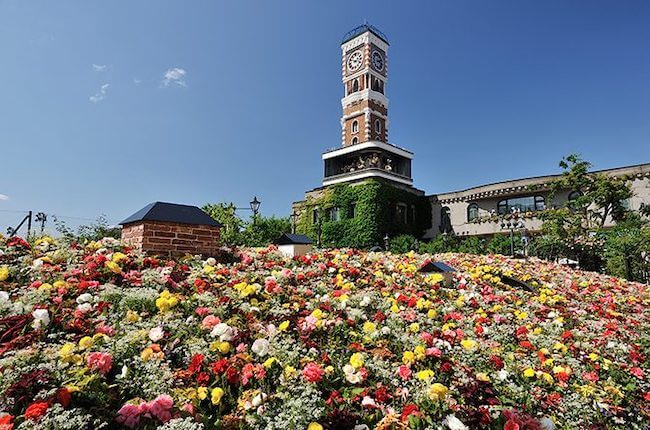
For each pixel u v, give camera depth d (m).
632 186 21.97
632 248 14.70
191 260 5.36
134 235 5.54
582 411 3.04
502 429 2.56
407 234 30.23
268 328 3.32
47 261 4.22
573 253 17.58
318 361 2.96
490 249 21.39
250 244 23.91
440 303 5.43
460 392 2.83
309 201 32.88
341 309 4.19
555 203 25.28
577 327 5.36
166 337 2.95
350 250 8.91
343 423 2.27
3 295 3.13
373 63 38.06
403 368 2.89
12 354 2.33
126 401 2.14
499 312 5.58
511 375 3.39
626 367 4.00
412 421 2.39
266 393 2.46
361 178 30.36
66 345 2.39
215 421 2.20
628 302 7.78
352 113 37.38
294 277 5.35
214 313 3.49
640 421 3.18
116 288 3.64
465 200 29.39
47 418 1.75
